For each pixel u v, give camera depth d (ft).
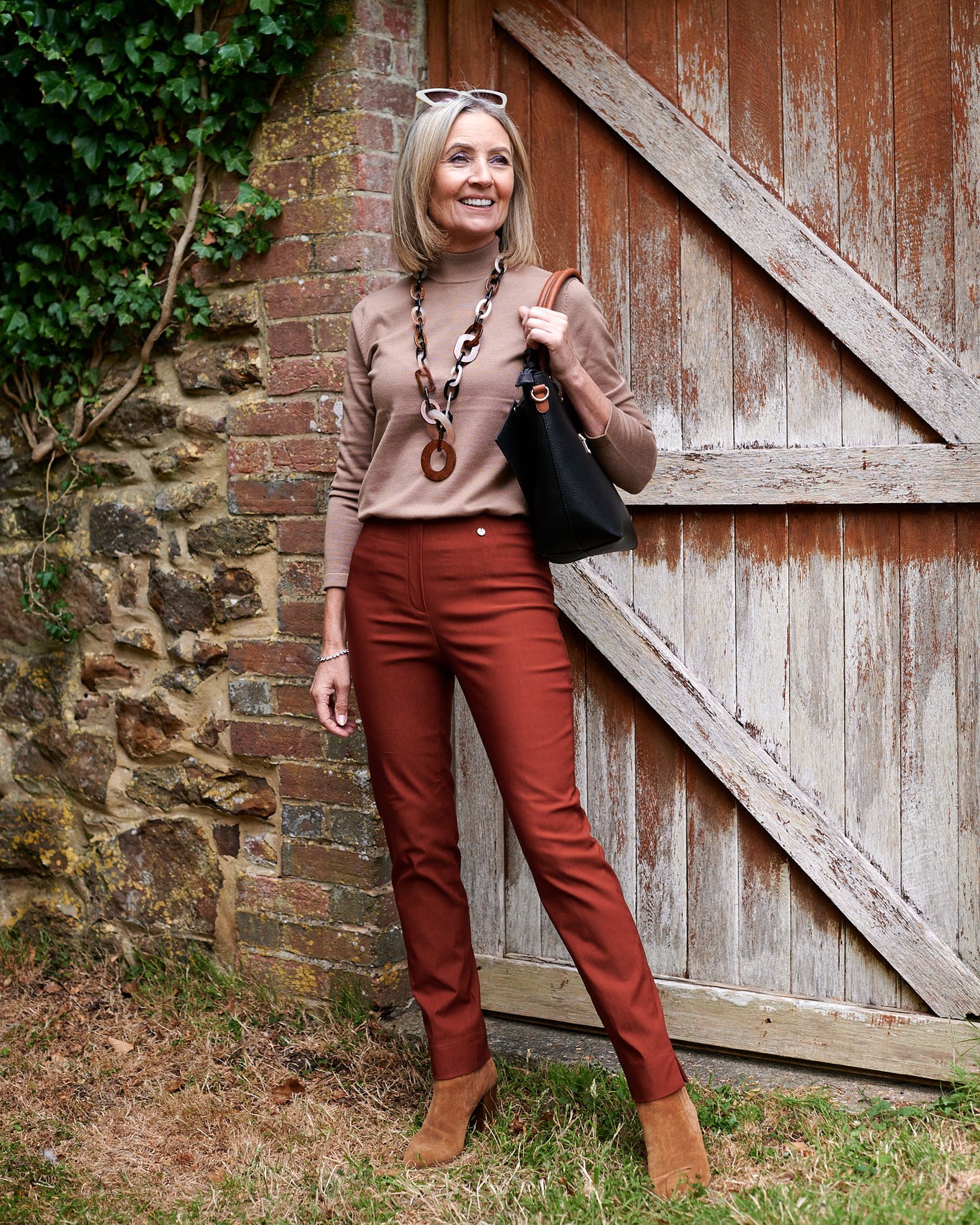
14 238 11.39
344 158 9.76
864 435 8.78
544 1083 8.90
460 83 10.07
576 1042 9.80
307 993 10.32
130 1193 7.83
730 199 9.04
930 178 8.39
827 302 8.74
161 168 10.55
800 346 8.96
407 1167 7.88
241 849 10.69
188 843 11.00
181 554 10.87
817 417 8.94
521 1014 10.19
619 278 9.61
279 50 9.86
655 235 9.44
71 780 11.66
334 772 10.10
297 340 10.08
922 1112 8.14
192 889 10.99
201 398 10.71
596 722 9.95
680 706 9.50
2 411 11.95
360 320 8.10
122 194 10.68
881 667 8.86
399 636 7.68
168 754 11.03
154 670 11.13
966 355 8.35
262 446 10.32
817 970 9.24
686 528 9.51
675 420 9.48
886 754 8.87
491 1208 7.30
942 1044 8.69
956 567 8.55
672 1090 7.29
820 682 9.08
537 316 7.07
